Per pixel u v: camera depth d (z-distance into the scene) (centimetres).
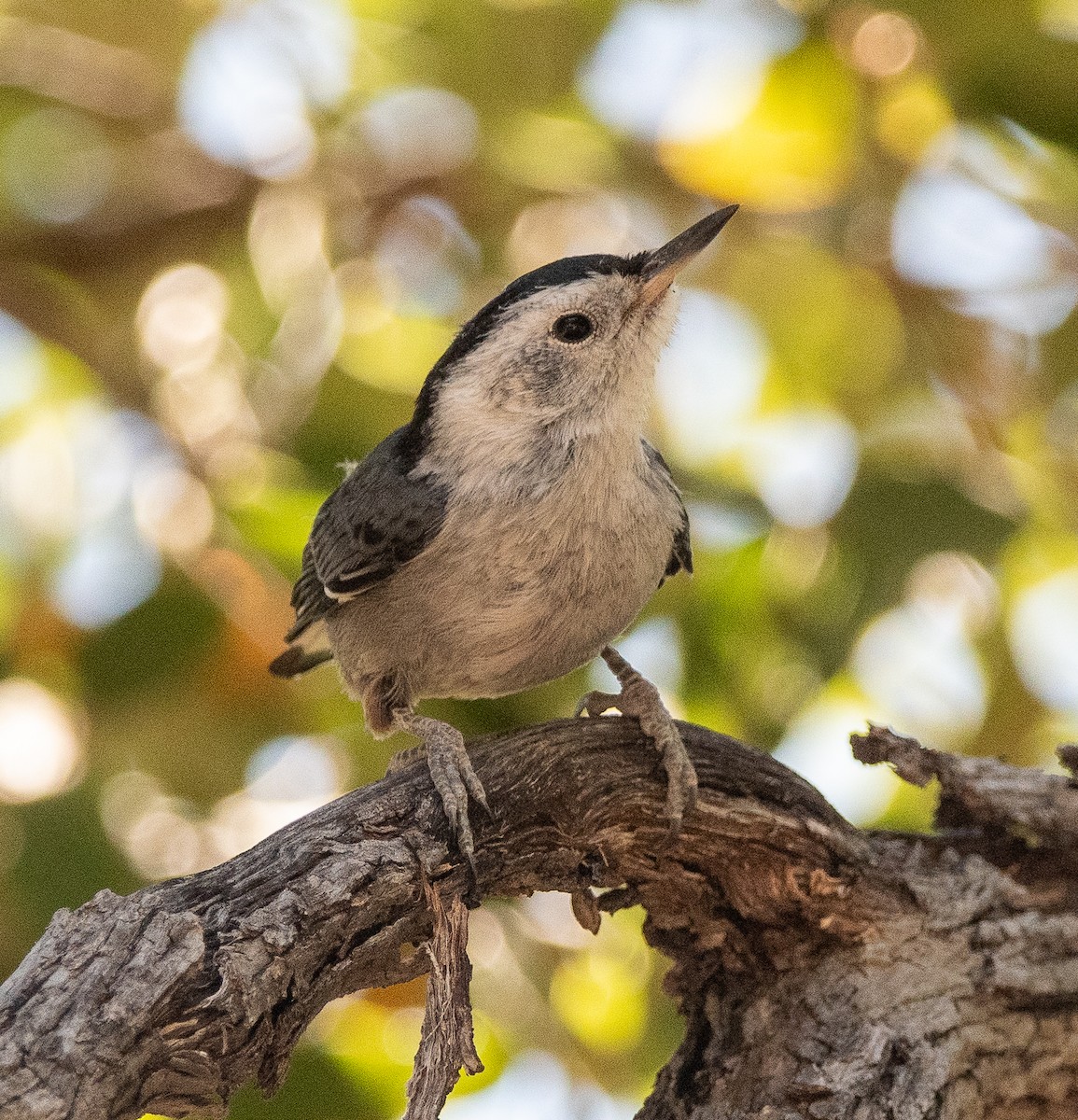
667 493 793
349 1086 921
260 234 1160
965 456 1059
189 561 991
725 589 1032
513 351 766
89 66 1177
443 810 625
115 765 1035
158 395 1086
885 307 1216
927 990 677
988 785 725
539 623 761
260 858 591
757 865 690
